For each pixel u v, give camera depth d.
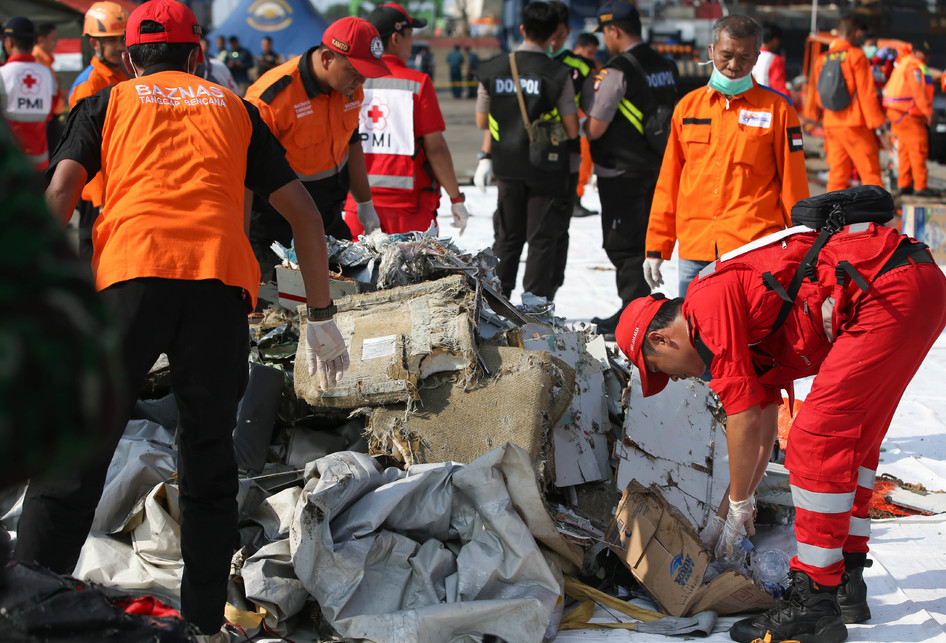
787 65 21.27
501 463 3.07
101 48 5.99
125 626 1.51
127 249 2.49
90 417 0.91
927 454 4.62
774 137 4.39
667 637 3.02
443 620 2.75
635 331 3.03
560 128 6.16
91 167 2.67
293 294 4.19
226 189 2.64
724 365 2.85
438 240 4.31
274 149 2.84
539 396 3.45
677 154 4.72
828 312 2.87
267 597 2.84
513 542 2.95
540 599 2.87
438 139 5.54
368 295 3.88
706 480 3.66
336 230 4.86
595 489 3.70
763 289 2.88
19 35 8.91
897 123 12.18
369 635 2.73
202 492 2.66
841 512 2.90
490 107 6.27
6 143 0.95
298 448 3.70
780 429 4.46
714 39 4.40
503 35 35.94
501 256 6.57
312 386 3.62
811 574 2.96
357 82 4.46
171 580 3.01
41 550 2.48
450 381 3.55
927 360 6.13
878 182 10.37
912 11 19.44
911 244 2.91
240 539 3.20
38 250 0.91
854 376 2.82
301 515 2.85
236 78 22.52
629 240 6.47
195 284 2.53
